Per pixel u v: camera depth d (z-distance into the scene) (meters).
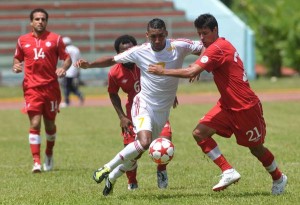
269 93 70.38
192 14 89.50
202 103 62.12
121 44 24.67
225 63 21.75
